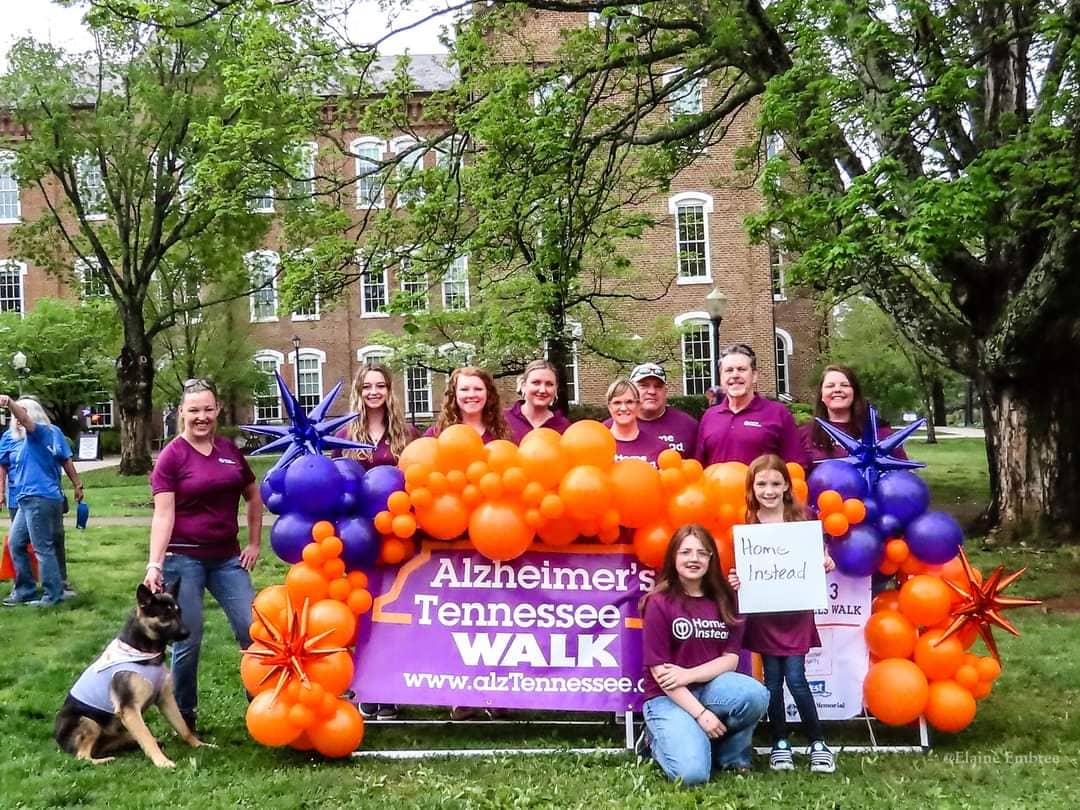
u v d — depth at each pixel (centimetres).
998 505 1118
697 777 404
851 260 806
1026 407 1085
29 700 539
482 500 459
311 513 462
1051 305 990
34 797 391
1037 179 779
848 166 1021
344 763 444
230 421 3625
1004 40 855
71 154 2381
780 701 438
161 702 462
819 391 537
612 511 455
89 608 812
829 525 451
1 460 836
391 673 470
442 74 3061
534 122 1088
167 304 2912
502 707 465
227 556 490
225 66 1323
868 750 450
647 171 1391
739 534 429
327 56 1180
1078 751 445
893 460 465
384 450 542
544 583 475
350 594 466
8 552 899
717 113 1242
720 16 1028
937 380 3656
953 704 443
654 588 437
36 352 3391
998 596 471
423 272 1210
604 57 1152
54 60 2317
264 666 439
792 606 424
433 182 1171
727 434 520
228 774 428
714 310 1938
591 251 1648
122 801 392
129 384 2605
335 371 3669
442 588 479
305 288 1214
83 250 2820
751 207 2812
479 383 529
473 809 385
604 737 485
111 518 1542
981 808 371
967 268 1100
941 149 939
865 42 841
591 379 2745
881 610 469
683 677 418
